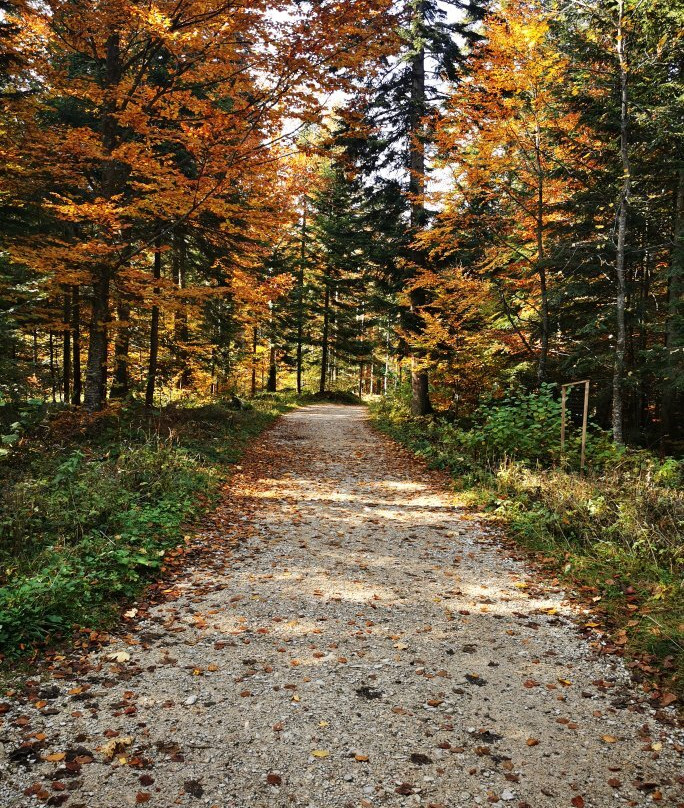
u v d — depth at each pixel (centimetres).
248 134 930
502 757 333
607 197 1302
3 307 1124
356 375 5222
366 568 650
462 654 457
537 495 890
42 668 413
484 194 1499
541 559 677
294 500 966
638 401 1631
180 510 785
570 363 1550
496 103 1327
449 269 1747
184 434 1292
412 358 1842
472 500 945
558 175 1409
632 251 1241
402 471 1235
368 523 840
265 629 494
